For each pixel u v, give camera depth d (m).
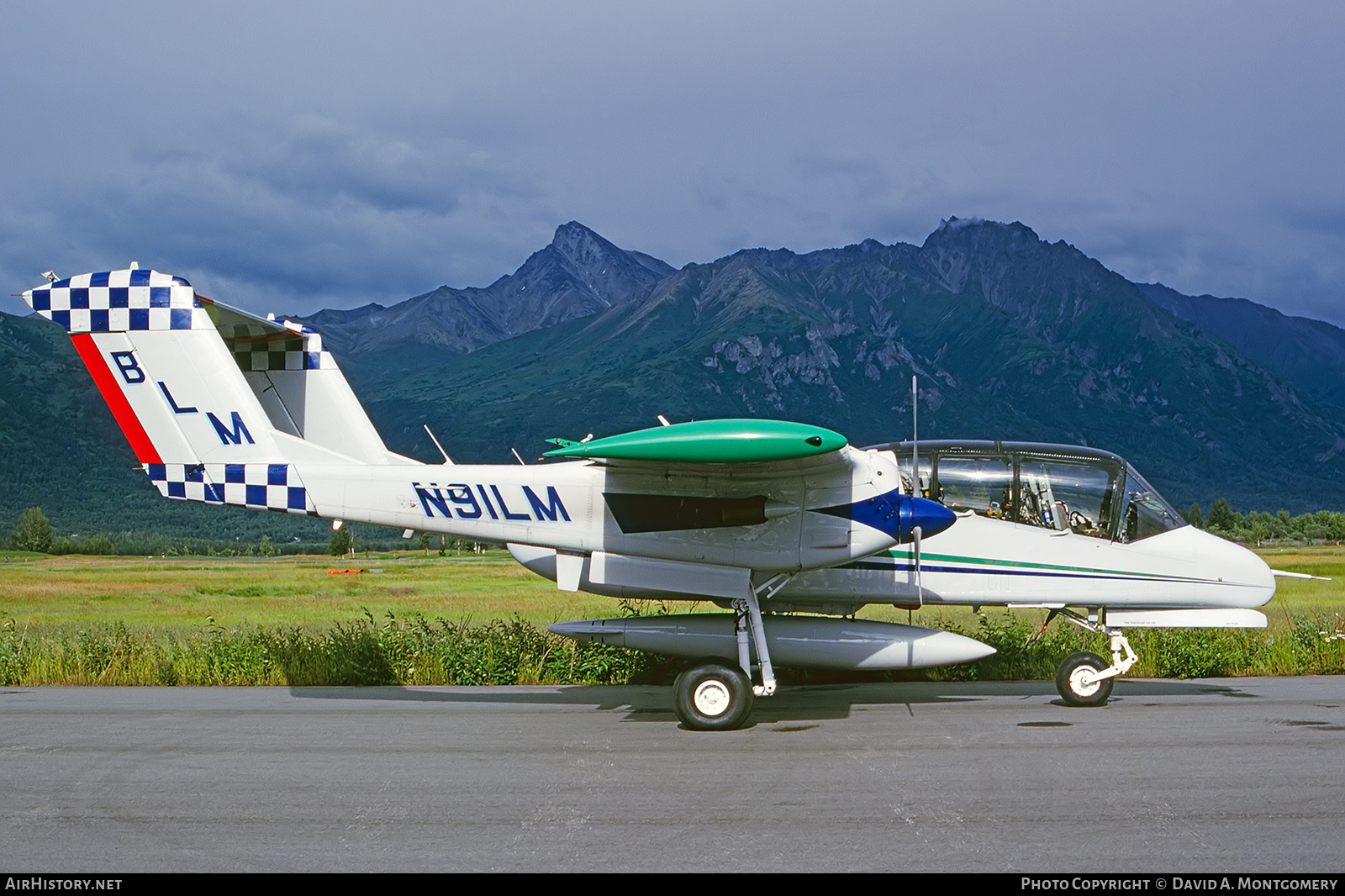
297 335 11.70
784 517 9.27
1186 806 5.95
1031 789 6.34
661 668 11.35
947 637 9.69
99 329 10.18
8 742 7.96
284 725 8.69
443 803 6.15
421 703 9.97
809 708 9.47
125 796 6.35
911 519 9.20
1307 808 5.89
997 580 10.05
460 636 12.14
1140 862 5.04
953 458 10.36
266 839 5.51
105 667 11.80
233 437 10.11
